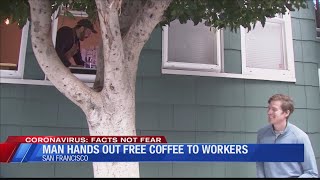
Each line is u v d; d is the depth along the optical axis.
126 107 2.44
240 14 3.10
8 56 4.39
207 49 4.76
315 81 4.96
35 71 4.37
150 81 4.50
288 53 4.89
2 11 2.72
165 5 2.48
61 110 4.35
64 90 2.42
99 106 2.43
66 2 3.22
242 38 4.81
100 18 2.26
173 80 4.57
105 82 2.37
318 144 4.81
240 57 4.78
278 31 4.98
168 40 4.68
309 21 5.06
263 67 4.86
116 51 2.29
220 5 2.97
